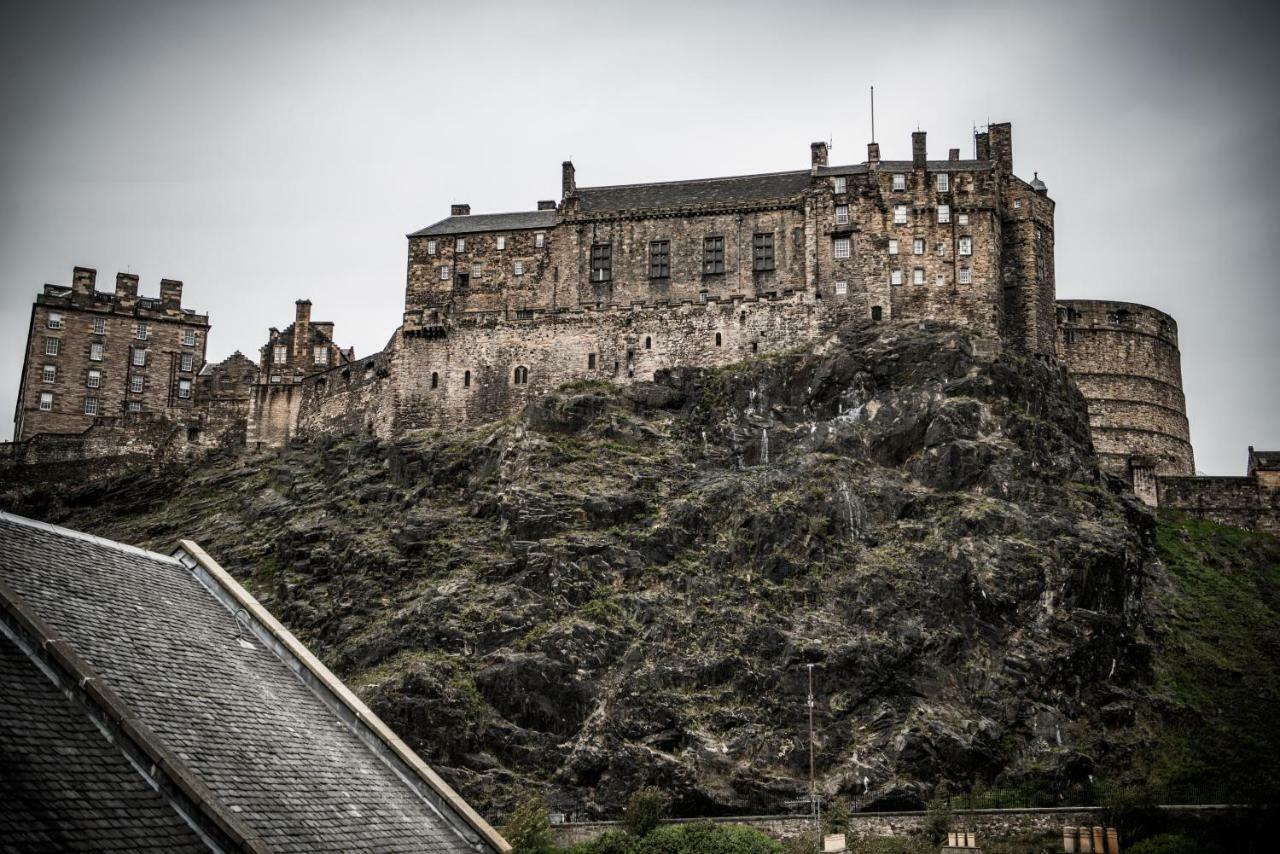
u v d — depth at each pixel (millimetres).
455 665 97062
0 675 27938
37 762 26406
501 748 91688
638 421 121812
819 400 120062
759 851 72500
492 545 110000
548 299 138875
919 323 125062
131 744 28391
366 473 126812
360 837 31906
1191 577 126500
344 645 102500
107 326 170000
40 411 165125
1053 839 76562
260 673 36219
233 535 124688
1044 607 99438
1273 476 141000
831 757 89938
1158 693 102062
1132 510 121625
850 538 105875
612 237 138500
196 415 151750
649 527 108938
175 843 27109
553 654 96312
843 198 131875
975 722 91750
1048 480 112188
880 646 95875
